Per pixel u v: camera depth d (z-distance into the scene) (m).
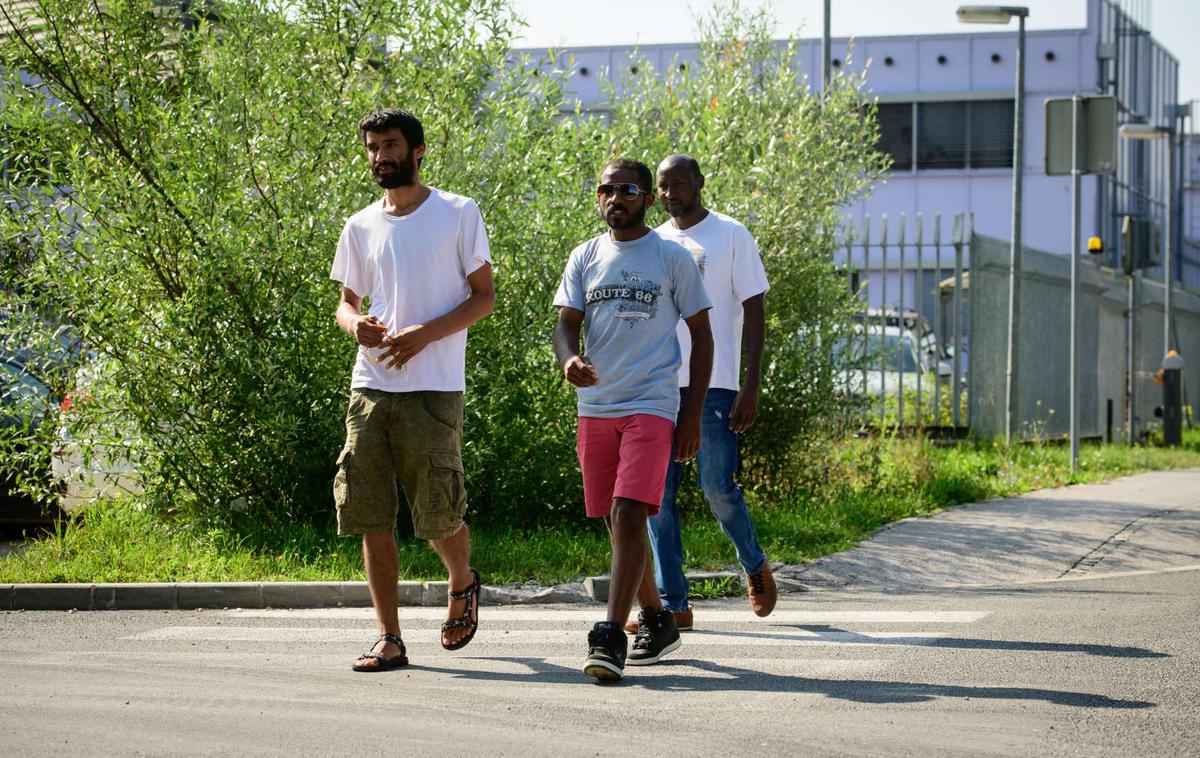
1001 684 4.90
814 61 29.89
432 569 7.41
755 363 5.95
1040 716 4.40
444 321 5.14
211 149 8.16
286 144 8.34
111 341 8.07
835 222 10.73
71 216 8.17
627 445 5.12
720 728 4.22
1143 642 5.69
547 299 8.59
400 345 5.08
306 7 8.62
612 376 5.21
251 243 8.14
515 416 8.63
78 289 7.96
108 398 8.17
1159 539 8.80
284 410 8.02
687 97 10.50
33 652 5.64
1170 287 23.05
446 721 4.29
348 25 8.65
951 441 14.55
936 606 6.75
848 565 7.90
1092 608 6.61
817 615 6.50
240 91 8.21
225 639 6.00
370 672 5.14
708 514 9.40
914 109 30.11
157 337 8.21
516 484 8.71
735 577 7.35
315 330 8.19
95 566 7.42
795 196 9.89
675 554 6.00
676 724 4.27
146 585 7.04
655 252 5.28
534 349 8.70
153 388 8.11
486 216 8.52
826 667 5.23
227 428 8.12
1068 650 5.53
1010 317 15.05
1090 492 11.82
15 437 8.25
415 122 5.26
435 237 5.23
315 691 4.75
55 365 8.28
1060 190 29.75
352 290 5.38
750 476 10.19
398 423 5.20
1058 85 29.69
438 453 5.20
